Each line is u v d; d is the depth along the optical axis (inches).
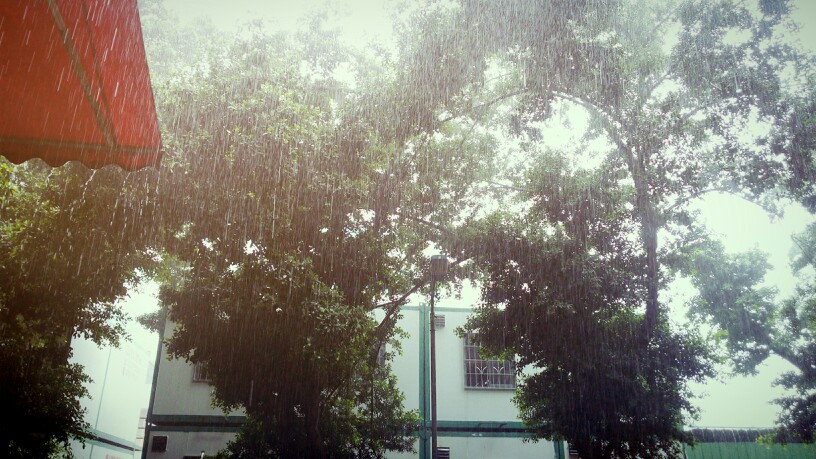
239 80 412.2
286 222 388.8
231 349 414.9
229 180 370.9
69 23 123.3
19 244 351.9
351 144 436.5
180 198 362.3
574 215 483.2
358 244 444.8
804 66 505.4
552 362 513.0
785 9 490.6
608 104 517.7
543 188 491.8
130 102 147.3
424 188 543.2
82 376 471.2
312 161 401.1
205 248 390.6
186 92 386.3
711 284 778.8
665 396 494.3
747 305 762.8
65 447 490.9
